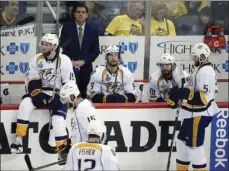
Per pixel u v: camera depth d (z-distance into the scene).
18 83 25.73
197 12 25.81
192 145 21.12
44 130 21.59
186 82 22.02
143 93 26.12
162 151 22.20
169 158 21.36
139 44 25.83
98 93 22.55
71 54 24.83
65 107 21.09
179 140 21.47
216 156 22.31
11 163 21.64
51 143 21.64
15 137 21.55
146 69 26.08
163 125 22.08
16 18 25.25
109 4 25.31
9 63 25.62
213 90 20.88
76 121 18.95
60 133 20.86
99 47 25.39
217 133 22.19
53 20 25.30
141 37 25.78
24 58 25.62
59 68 20.92
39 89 20.97
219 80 26.62
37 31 25.41
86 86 24.92
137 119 21.92
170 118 22.05
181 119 21.95
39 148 21.67
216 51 26.36
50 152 21.72
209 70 20.67
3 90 25.67
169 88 23.22
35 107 21.25
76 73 24.11
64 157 20.34
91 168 16.58
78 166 16.67
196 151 21.25
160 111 21.97
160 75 23.23
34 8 25.12
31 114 21.45
